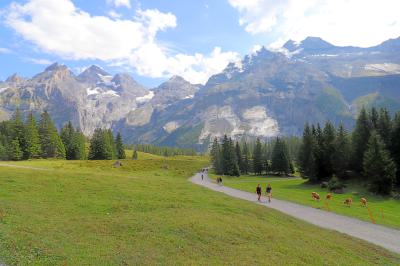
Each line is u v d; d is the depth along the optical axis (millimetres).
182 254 19078
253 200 52594
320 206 50031
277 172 162625
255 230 26156
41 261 15828
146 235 21922
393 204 62938
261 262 19000
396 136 83188
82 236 20688
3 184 36750
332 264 20891
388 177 72125
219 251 20328
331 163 96250
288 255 21188
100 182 47469
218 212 32375
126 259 17344
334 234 30812
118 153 174125
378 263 23547
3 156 124000
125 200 35094
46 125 141625
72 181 44688
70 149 152875
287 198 58062
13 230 19688
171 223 25109
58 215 25859
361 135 91312
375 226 37125
